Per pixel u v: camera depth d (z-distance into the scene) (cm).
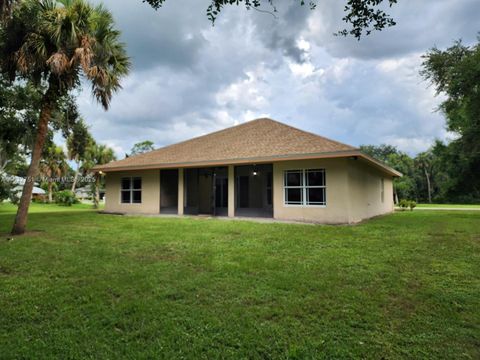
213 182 1386
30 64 777
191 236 745
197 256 532
